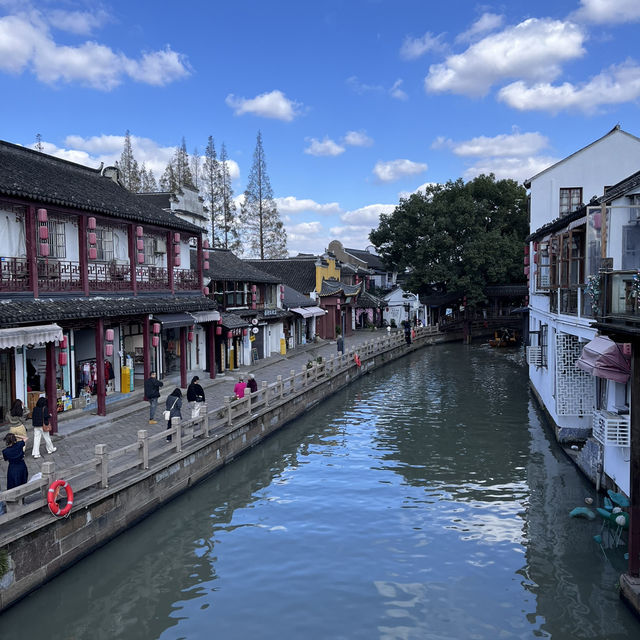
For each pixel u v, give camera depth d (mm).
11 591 9359
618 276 9836
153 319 19984
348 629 9273
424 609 9789
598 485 14352
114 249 19891
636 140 27766
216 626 9406
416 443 20109
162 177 58125
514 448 19094
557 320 18578
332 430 22203
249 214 55906
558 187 28547
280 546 12195
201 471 15727
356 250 74938
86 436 15859
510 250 49500
